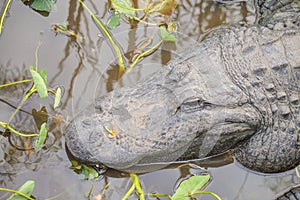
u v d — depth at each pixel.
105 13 5.00
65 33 4.84
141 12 5.04
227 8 5.20
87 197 4.06
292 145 4.41
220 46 4.41
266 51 4.39
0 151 4.20
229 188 4.31
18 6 4.92
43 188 4.06
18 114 4.38
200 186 3.95
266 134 4.36
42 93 4.14
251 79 4.24
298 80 4.39
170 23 5.02
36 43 4.77
